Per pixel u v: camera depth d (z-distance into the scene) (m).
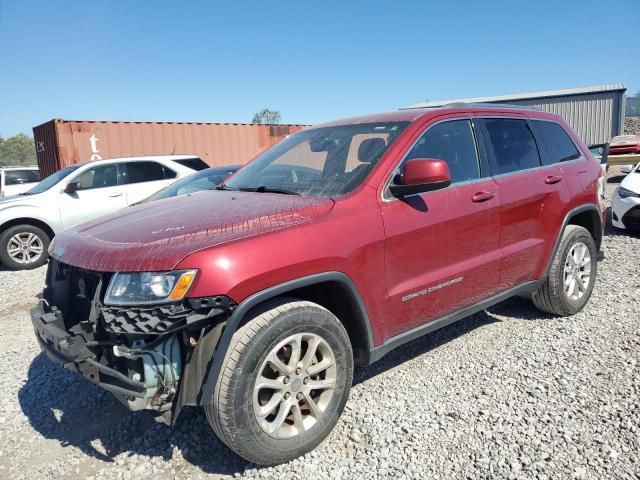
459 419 3.02
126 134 14.23
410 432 2.90
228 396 2.41
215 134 15.89
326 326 2.73
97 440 3.08
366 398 3.32
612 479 2.45
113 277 2.48
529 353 3.84
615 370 3.49
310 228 2.72
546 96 30.23
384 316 3.04
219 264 2.39
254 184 3.66
